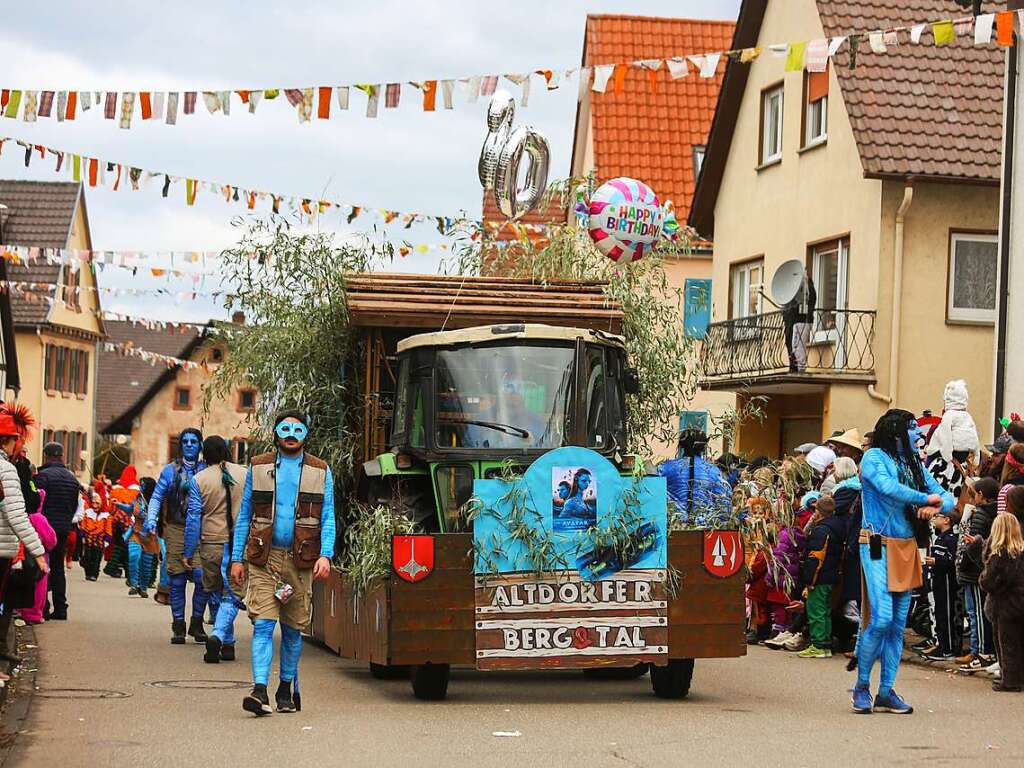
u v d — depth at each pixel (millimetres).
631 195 16391
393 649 11562
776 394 28906
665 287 16641
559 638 11750
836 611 16234
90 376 68688
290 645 11227
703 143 38188
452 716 11062
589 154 39531
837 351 26094
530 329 12719
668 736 10117
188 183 17969
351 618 12773
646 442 15133
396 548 11586
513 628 11695
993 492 13859
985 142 25703
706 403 32000
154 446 87375
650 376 15039
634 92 38875
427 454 12547
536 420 12586
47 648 15391
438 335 12758
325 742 9727
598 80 14516
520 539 11727
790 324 25797
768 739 10000
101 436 88000
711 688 13039
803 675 14086
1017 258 21375
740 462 16297
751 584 17391
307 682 13227
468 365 12680
